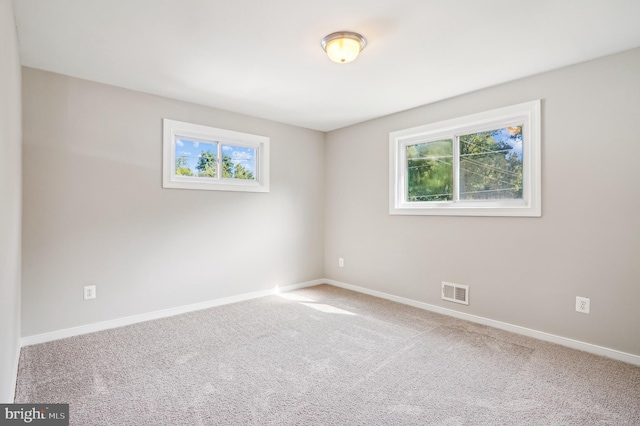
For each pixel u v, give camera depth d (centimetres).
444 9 188
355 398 190
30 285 261
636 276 230
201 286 357
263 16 196
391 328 299
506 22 201
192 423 167
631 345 232
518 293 288
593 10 188
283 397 190
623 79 235
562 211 263
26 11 189
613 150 239
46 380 205
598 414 176
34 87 265
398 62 256
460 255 329
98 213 294
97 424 165
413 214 368
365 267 423
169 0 180
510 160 301
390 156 390
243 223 392
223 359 237
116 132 303
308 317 329
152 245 324
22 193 257
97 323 292
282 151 429
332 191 468
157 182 327
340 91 316
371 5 185
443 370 222
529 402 186
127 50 238
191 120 349
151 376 212
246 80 291
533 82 278
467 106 321
